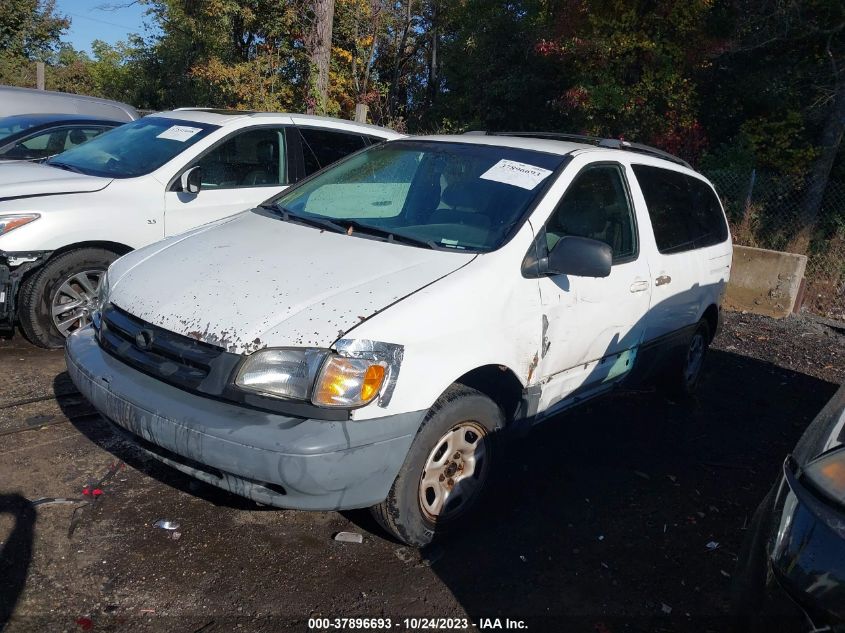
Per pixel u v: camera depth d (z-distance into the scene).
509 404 3.81
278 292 3.20
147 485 3.78
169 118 6.51
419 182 4.30
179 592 3.03
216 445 2.89
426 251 3.63
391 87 30.25
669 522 3.94
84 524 3.40
